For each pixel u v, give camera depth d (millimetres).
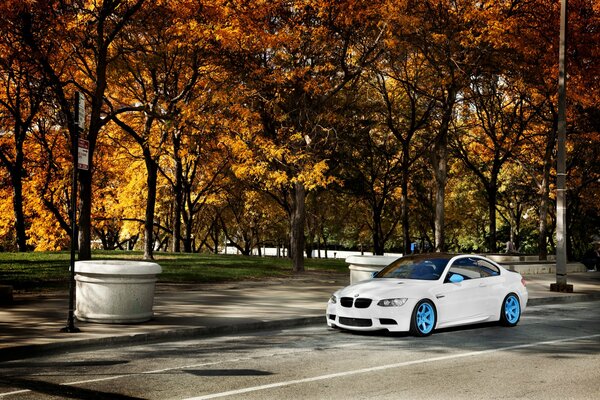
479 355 9773
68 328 10914
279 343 10883
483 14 24219
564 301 19812
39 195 37375
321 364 8961
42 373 8242
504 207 54562
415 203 46469
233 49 22781
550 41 25438
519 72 28188
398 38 25562
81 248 18688
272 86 24766
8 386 7473
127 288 11945
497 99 34906
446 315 12156
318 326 13094
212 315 13344
